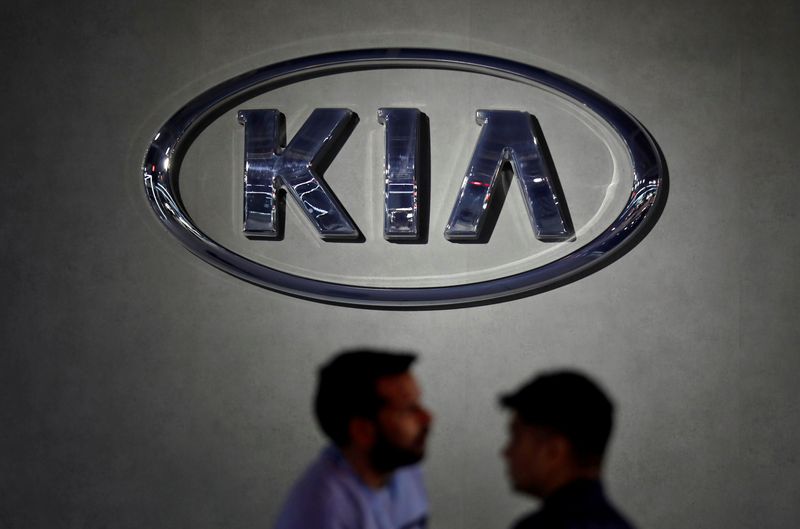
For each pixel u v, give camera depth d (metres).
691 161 2.98
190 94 3.05
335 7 3.04
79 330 3.01
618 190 2.95
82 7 3.08
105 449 2.99
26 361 3.02
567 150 2.97
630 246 2.96
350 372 1.99
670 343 2.94
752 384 2.94
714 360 2.94
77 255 3.03
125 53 3.07
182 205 3.01
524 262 2.95
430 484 2.92
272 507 2.95
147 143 3.05
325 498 1.89
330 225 2.91
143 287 3.01
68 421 3.00
